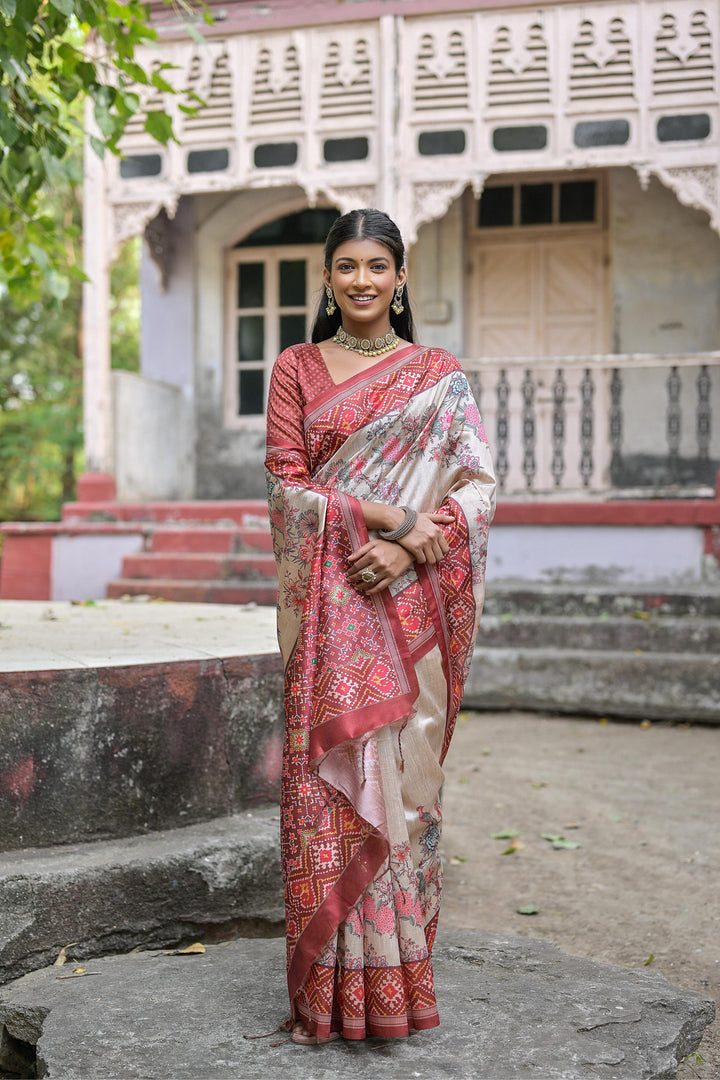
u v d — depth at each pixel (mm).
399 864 2074
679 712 6199
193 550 7785
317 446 2197
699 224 8812
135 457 8883
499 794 4773
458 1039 2098
